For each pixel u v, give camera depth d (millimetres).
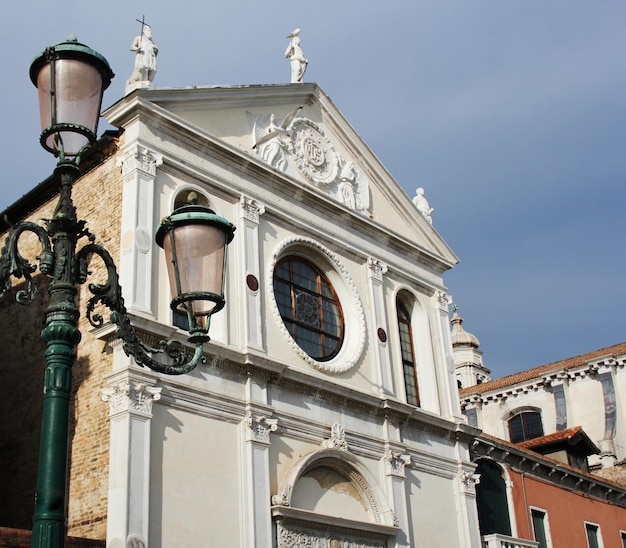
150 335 16141
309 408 19109
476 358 57812
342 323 21953
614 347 41125
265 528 16672
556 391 40594
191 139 19156
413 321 24766
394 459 20781
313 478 18828
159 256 17359
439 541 21406
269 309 19359
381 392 21344
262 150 21203
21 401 18141
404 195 25750
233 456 16906
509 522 25297
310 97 23469
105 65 8289
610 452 36312
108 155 18625
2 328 19594
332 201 22422
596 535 29547
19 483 17172
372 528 19156
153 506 15047
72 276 7887
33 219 20688
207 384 16922
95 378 16109
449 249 26703
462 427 23516
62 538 6926
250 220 19766
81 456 15703
